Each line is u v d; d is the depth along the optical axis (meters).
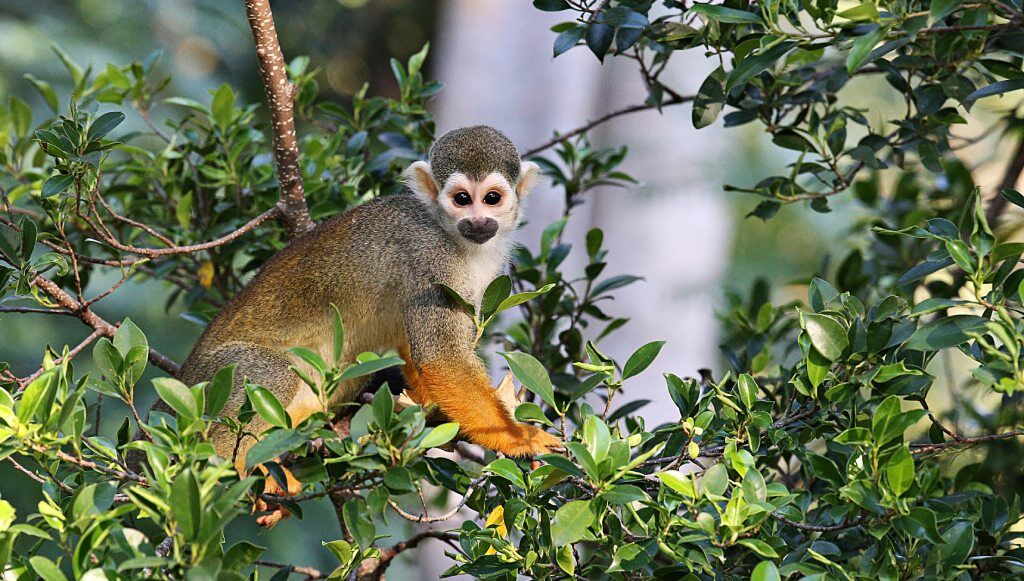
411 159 11.83
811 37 7.32
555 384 10.59
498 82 19.42
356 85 37.06
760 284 12.73
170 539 6.71
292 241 10.69
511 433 9.35
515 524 6.80
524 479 6.97
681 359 21.16
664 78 21.53
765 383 10.60
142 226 9.05
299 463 6.97
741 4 8.50
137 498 5.68
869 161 9.76
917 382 6.87
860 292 12.06
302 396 10.49
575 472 6.57
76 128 8.42
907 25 6.87
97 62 24.73
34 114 23.09
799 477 9.62
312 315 10.52
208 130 11.59
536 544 6.79
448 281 10.24
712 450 7.31
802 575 7.09
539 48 19.38
